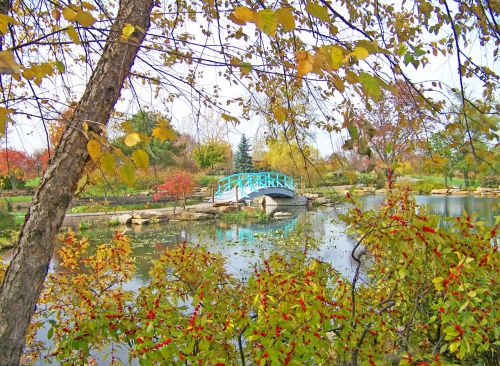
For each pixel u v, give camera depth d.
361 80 0.82
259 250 9.63
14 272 1.49
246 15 0.81
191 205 21.27
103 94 1.60
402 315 2.47
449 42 2.28
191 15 2.55
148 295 2.25
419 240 1.97
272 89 2.38
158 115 1.93
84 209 16.67
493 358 2.47
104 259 2.93
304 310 1.77
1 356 1.42
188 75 2.43
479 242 2.05
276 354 1.61
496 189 21.25
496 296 2.24
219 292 2.48
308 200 23.14
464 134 2.17
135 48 1.70
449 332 1.79
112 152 0.92
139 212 17.16
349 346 1.96
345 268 6.41
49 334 2.03
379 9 2.48
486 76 2.04
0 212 10.88
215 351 1.82
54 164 1.56
